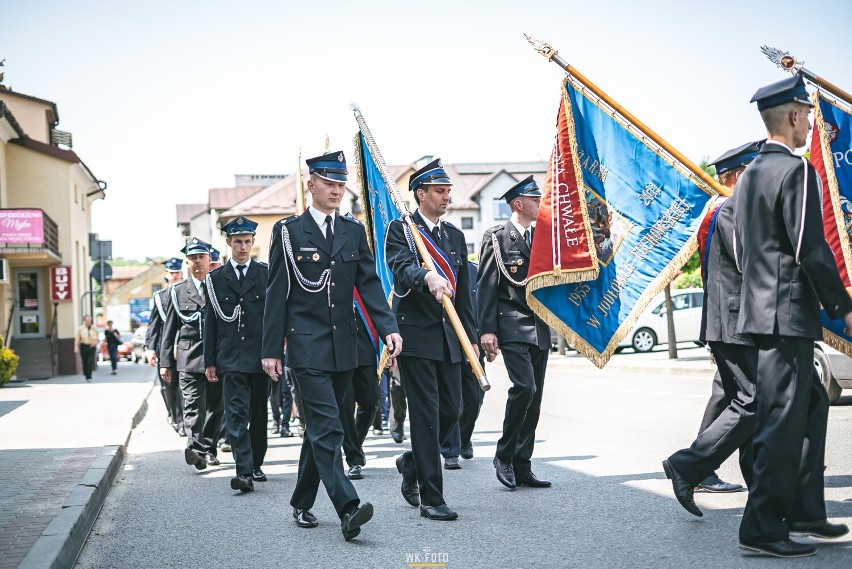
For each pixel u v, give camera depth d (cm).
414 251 622
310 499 609
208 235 7631
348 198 4709
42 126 3356
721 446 548
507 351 702
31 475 788
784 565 467
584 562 492
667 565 478
